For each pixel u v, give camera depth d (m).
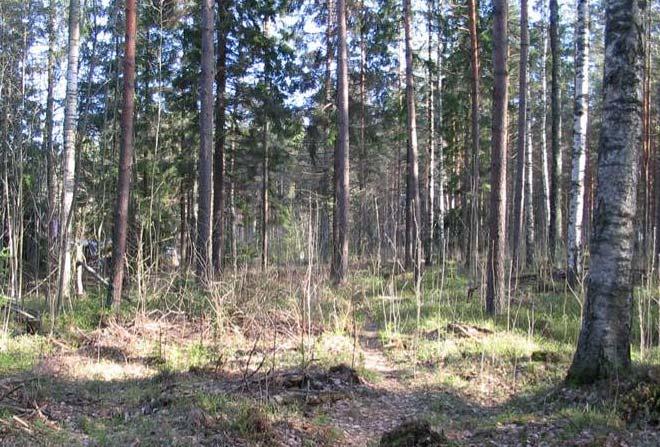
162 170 19.59
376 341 9.95
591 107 32.56
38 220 11.77
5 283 10.91
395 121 24.25
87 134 17.86
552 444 4.88
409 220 20.86
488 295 11.42
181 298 10.77
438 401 6.69
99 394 6.54
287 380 6.90
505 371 7.62
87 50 17.95
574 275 12.95
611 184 6.02
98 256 14.69
